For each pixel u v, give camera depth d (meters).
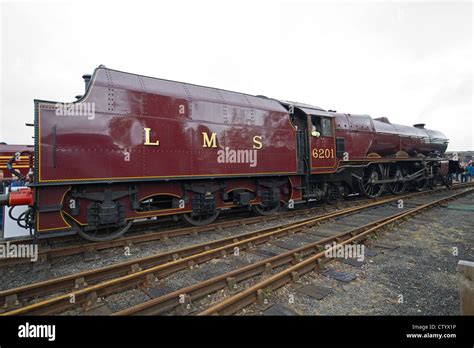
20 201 4.77
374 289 3.85
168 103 6.46
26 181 5.66
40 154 4.86
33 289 3.59
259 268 4.30
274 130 8.53
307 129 9.47
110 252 5.36
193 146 6.77
